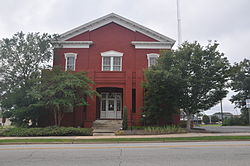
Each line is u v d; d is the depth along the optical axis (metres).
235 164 7.36
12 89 22.22
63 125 24.69
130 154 9.33
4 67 22.28
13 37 22.72
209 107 20.12
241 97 38.22
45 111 23.56
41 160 8.24
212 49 19.20
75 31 28.42
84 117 24.84
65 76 20.42
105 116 27.23
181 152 9.68
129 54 28.25
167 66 19.94
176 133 18.88
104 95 27.70
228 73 18.91
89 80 22.06
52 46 25.17
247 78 36.59
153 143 13.55
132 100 26.05
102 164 7.48
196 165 7.25
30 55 22.83
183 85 19.19
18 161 8.10
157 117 22.05
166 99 20.62
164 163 7.55
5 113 21.66
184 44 20.72
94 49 28.33
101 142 14.04
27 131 18.03
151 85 20.98
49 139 15.12
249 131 20.50
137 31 28.83
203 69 19.02
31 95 19.95
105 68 28.00
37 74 22.02
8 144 13.80
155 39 28.66
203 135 16.81
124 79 24.47
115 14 28.47
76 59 27.91
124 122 20.97
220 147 11.10
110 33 28.72
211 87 18.95
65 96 19.50
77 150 10.60
